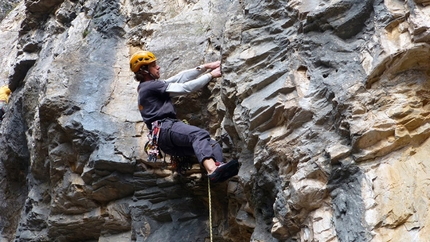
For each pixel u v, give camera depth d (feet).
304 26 13.73
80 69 18.98
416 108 11.78
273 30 14.61
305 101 12.94
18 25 36.24
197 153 14.76
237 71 14.69
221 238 17.15
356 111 11.93
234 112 14.34
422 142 11.82
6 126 24.54
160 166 17.22
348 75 12.55
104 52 19.54
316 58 13.34
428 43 11.67
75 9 24.18
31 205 21.25
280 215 12.77
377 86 12.16
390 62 12.06
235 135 15.08
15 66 25.57
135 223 17.80
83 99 18.26
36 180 21.31
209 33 18.15
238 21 15.57
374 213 11.10
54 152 18.78
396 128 11.66
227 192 16.15
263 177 13.67
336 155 11.90
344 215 11.55
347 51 13.00
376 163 11.66
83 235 19.69
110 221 18.44
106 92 18.49
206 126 17.08
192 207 17.56
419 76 12.05
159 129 15.43
